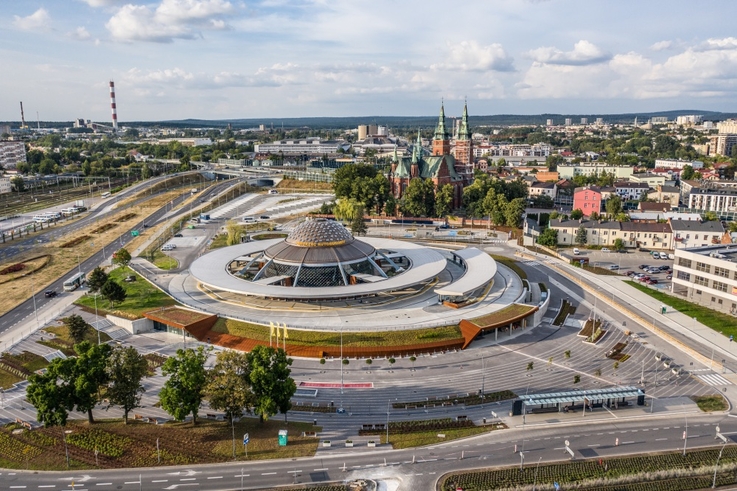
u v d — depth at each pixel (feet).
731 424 383.65
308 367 470.80
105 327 558.97
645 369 469.98
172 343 526.16
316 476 326.85
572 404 408.05
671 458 343.67
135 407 393.91
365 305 584.40
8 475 327.88
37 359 485.56
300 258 609.42
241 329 528.22
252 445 355.77
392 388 435.94
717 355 492.95
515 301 600.39
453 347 506.89
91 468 333.62
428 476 327.47
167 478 324.19
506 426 382.22
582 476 326.44
